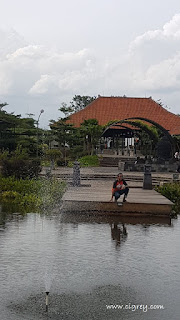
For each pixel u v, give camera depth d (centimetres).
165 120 6975
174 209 2089
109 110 7031
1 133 5428
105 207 1828
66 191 2306
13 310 847
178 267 1127
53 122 5559
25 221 1673
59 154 4559
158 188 2472
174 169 3891
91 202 1828
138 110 7125
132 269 1102
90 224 1633
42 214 1834
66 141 5578
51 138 5603
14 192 2375
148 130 4641
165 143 4078
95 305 879
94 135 5522
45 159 4697
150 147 5697
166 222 1712
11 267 1095
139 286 987
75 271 1077
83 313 841
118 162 4497
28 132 5503
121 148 6538
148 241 1388
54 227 1566
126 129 6338
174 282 1016
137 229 1564
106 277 1040
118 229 1555
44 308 860
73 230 1521
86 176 3281
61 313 839
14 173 2834
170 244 1358
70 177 3134
